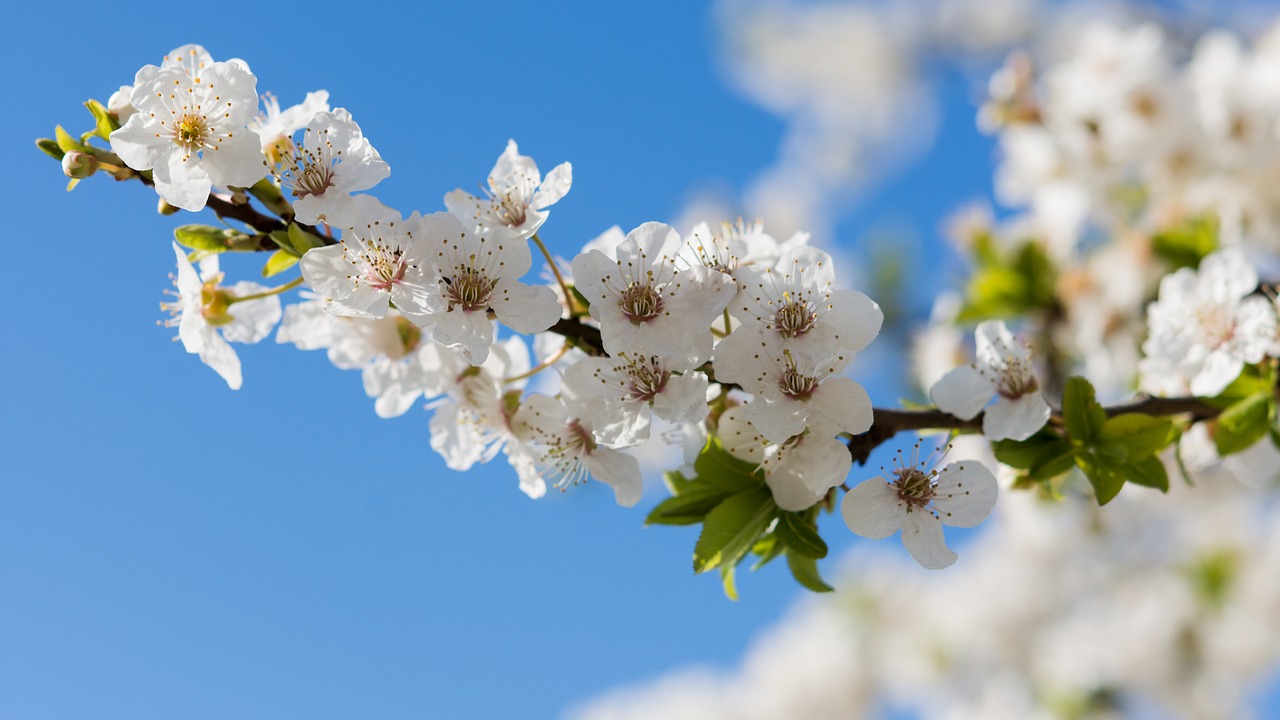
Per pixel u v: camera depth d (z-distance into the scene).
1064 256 0.80
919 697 1.48
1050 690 1.33
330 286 0.54
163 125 0.54
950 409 0.57
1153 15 1.07
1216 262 0.60
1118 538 1.15
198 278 0.56
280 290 0.55
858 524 0.56
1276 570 1.23
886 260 0.88
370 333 0.57
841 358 0.55
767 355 0.55
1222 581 1.25
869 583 1.54
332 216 0.54
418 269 0.54
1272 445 0.61
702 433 0.56
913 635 1.49
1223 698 1.29
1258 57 0.78
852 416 0.55
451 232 0.54
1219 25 1.06
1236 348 0.59
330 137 0.54
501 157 0.56
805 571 0.57
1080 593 1.34
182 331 0.56
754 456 0.56
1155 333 0.60
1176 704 1.29
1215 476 1.11
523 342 0.58
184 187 0.54
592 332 0.55
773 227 1.37
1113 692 1.31
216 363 0.56
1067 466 0.57
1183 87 0.77
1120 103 0.77
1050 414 0.57
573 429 0.57
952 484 0.56
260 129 0.55
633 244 0.54
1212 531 1.26
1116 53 0.79
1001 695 1.40
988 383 0.57
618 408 0.55
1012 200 0.86
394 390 0.57
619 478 0.56
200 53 0.54
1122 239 0.77
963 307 0.81
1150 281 0.73
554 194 0.56
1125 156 0.77
